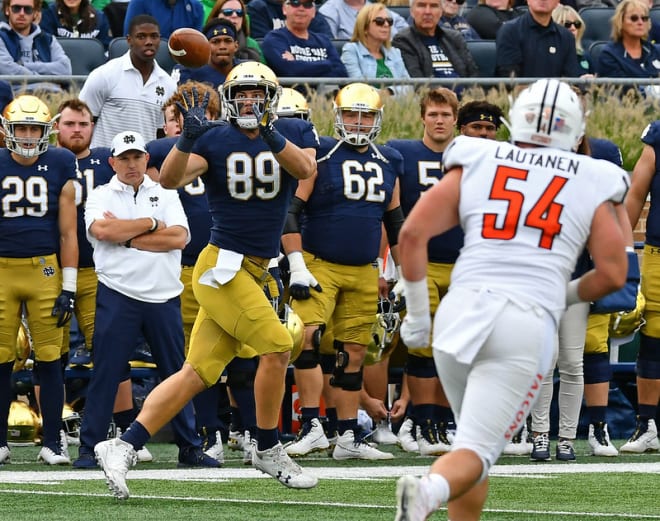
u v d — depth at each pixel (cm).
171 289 2522
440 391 2798
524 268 1350
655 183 2816
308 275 2569
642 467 2550
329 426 2852
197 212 2656
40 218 2547
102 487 2155
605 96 3684
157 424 1947
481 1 4266
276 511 1866
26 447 2998
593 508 1950
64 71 3553
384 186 2656
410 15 4278
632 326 2822
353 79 3538
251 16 3897
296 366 2712
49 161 2561
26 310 2577
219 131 1969
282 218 2002
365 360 2803
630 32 3844
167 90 3131
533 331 1332
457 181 1395
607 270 1378
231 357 2009
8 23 3534
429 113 2744
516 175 1381
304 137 2097
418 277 1384
